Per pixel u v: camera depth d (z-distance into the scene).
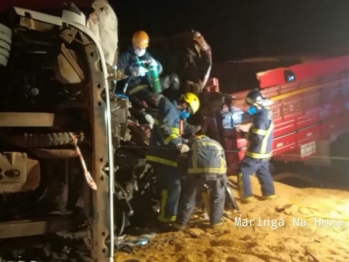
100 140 3.34
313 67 9.00
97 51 3.40
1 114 3.21
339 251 5.64
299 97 8.79
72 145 3.34
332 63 9.38
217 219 6.42
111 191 3.38
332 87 9.41
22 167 3.23
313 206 7.40
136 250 5.73
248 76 9.55
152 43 8.93
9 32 3.29
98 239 3.35
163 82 7.43
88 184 3.35
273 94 8.40
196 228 6.50
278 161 9.32
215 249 5.62
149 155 6.57
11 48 3.60
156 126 6.50
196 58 8.17
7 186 3.21
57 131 3.38
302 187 9.06
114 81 4.38
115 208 5.95
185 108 6.85
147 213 6.80
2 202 3.54
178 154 6.46
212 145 6.33
